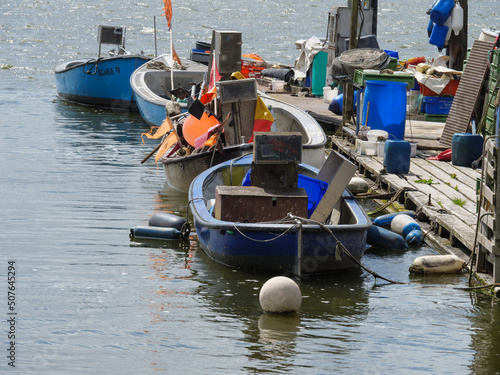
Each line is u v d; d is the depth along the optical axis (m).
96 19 110.56
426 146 28.36
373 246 20.11
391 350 13.75
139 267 18.08
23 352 13.53
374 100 28.73
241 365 13.08
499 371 12.98
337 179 18.31
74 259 18.52
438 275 17.94
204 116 24.84
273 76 47.00
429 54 77.00
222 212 18.03
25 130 36.97
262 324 14.84
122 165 29.64
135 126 39.62
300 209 18.09
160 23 107.06
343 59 30.84
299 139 18.36
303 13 126.81
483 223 17.20
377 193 24.77
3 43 78.38
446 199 21.94
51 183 26.25
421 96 33.53
